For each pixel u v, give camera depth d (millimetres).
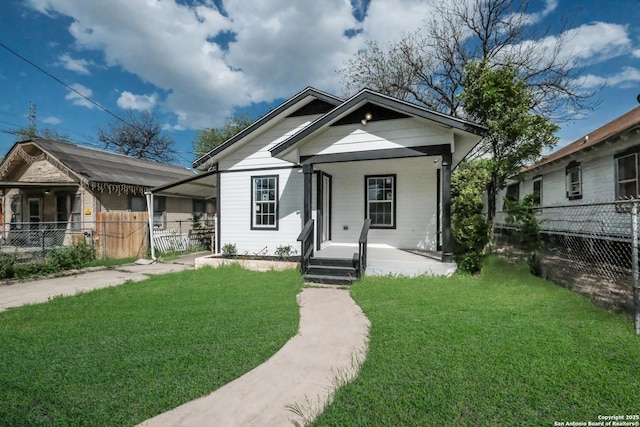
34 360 3094
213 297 5520
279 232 9359
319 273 7023
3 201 14328
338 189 9648
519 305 4473
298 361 3076
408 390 2436
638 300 3457
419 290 5453
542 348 3037
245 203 9758
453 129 6301
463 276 6348
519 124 7188
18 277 7652
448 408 2189
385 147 6883
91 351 3291
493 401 2246
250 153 9727
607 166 8891
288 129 9383
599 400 2223
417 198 8945
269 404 2369
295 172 9250
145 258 11352
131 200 13539
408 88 16047
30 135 25234
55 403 2400
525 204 6906
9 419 2207
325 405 2326
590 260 8273
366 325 4047
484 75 7484
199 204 17250
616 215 8297
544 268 6594
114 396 2482
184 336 3666
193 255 12828
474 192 9055
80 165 12578
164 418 2219
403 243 9023
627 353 2893
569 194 10922
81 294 5898
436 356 2957
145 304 5125
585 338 3238
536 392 2326
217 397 2479
